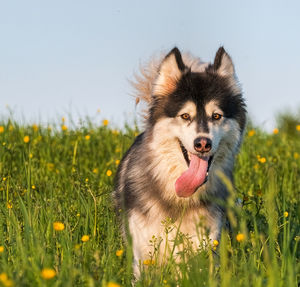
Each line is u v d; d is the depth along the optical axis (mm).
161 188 7012
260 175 11234
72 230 6613
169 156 7078
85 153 12031
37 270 4910
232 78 7676
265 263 5934
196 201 6988
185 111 7082
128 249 5566
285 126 17375
